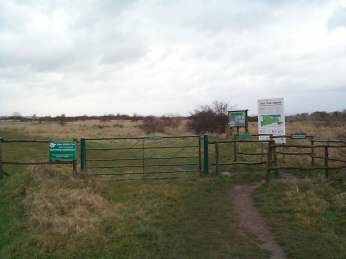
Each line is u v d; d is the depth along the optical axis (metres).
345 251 7.68
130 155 22.59
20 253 7.86
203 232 8.95
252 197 12.16
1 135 36.31
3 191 12.85
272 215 10.16
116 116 84.75
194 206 11.13
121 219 9.67
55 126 56.06
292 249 7.87
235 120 22.23
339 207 10.47
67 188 12.39
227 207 11.04
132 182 14.22
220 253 7.74
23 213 10.48
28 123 69.81
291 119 68.94
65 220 9.33
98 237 8.42
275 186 12.93
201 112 37.41
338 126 46.25
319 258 7.42
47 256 7.65
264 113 19.64
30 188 12.25
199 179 14.54
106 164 19.05
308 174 15.18
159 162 19.70
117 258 7.44
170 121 47.28
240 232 8.96
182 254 7.68
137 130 43.91
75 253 7.70
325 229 9.00
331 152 21.16
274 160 15.12
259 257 7.55
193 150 24.34
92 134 40.16
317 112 73.44
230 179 14.67
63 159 14.32
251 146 24.70
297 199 11.25
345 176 14.17
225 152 22.64
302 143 24.95
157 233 8.61
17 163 14.62
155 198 11.84
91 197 11.34
